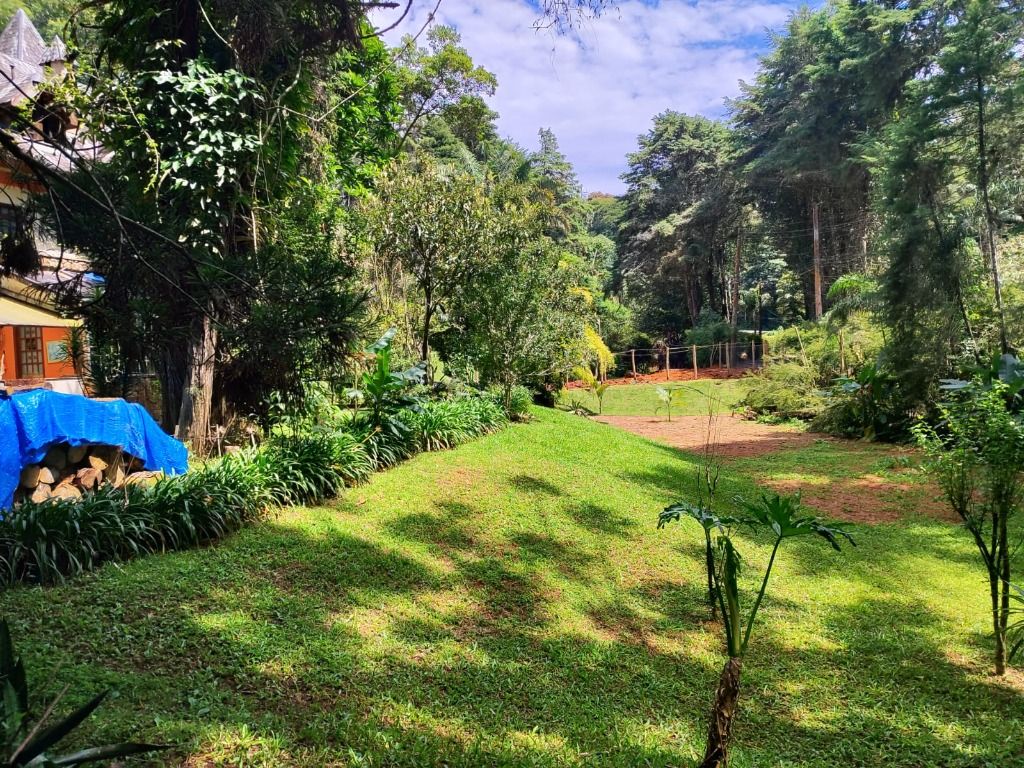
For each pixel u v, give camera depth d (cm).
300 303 375
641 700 404
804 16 3253
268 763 268
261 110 611
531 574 582
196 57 593
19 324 811
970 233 1297
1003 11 1172
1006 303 1303
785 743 367
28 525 447
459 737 328
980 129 1207
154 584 439
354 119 1334
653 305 4225
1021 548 696
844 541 729
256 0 530
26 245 330
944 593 593
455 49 2212
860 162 2475
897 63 2311
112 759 250
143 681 321
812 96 2900
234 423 802
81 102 443
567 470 918
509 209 1171
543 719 367
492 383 1262
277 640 397
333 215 947
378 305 1167
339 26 512
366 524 637
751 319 4419
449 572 564
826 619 538
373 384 870
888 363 1395
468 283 1152
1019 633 450
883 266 1659
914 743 365
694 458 1231
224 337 372
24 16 1470
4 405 520
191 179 560
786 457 1263
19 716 197
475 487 794
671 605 556
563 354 1329
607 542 678
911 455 1191
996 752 357
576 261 2112
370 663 396
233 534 556
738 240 3662
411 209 1090
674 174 4381
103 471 614
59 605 393
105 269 357
